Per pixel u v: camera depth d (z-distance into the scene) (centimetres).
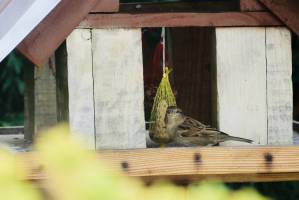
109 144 674
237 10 705
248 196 314
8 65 1331
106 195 292
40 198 296
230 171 650
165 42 831
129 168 639
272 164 654
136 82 677
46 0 602
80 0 662
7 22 598
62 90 707
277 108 697
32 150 711
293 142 719
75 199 290
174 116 692
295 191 1262
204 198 313
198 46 804
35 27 640
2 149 330
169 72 758
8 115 1377
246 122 695
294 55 1238
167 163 645
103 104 673
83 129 670
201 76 804
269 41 695
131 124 676
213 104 716
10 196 288
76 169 300
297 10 692
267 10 694
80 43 668
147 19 679
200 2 783
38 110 812
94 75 671
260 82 696
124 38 675
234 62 693
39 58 650
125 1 1174
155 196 314
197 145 700
